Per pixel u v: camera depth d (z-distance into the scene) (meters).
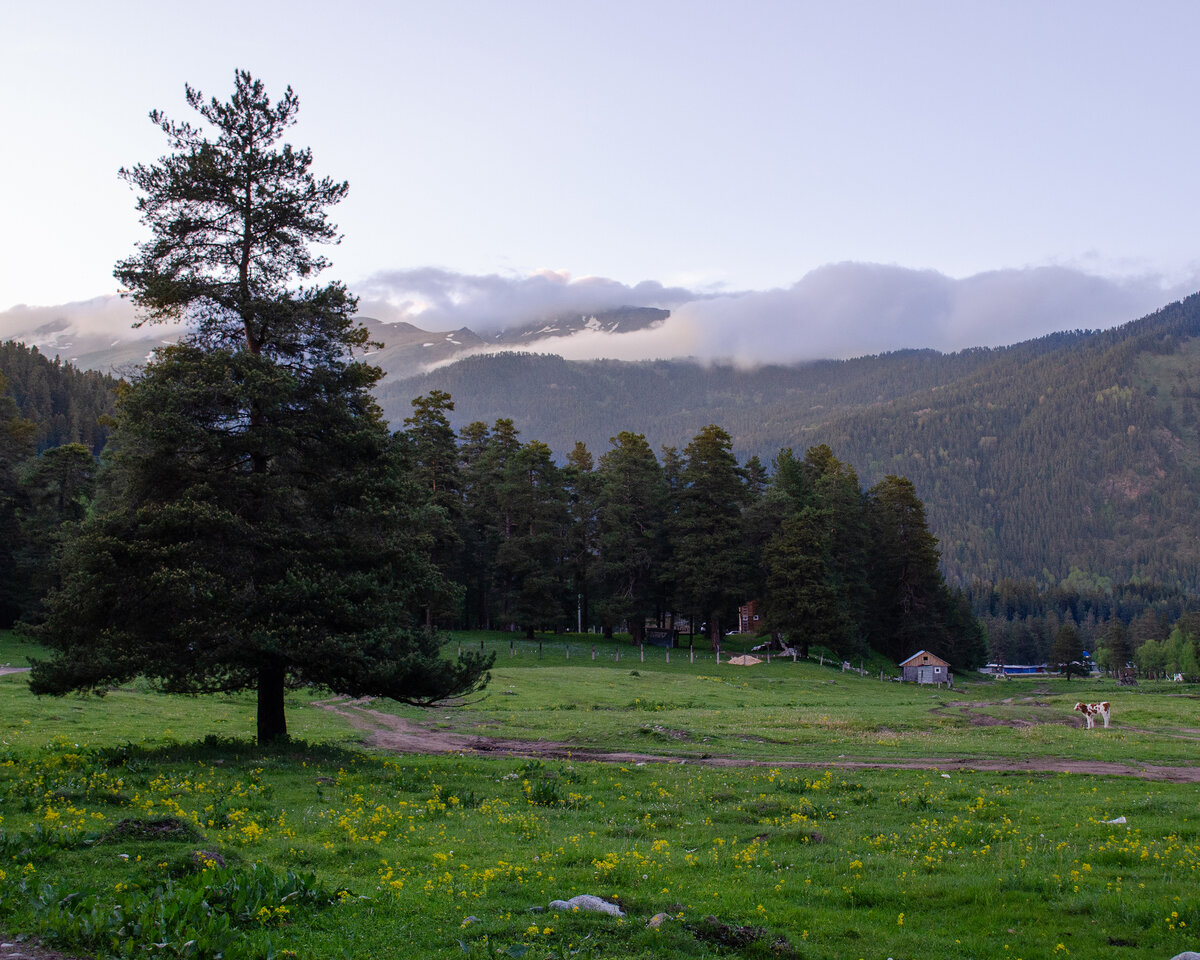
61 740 25.05
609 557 89.12
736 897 11.82
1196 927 10.65
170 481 24.02
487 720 40.59
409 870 12.61
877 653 100.62
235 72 26.44
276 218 26.16
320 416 25.59
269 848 13.22
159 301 25.41
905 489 100.38
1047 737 35.28
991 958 9.94
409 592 25.91
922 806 19.56
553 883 12.07
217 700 42.97
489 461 90.69
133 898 9.78
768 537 95.25
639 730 35.31
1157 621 193.50
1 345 177.50
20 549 73.25
